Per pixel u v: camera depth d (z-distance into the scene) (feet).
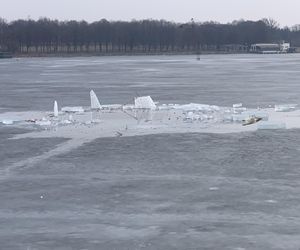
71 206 99.76
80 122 192.13
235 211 95.14
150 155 138.62
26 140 161.38
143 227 88.84
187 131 170.81
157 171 123.03
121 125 184.85
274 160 130.41
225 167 124.98
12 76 470.39
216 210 95.86
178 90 309.22
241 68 558.15
